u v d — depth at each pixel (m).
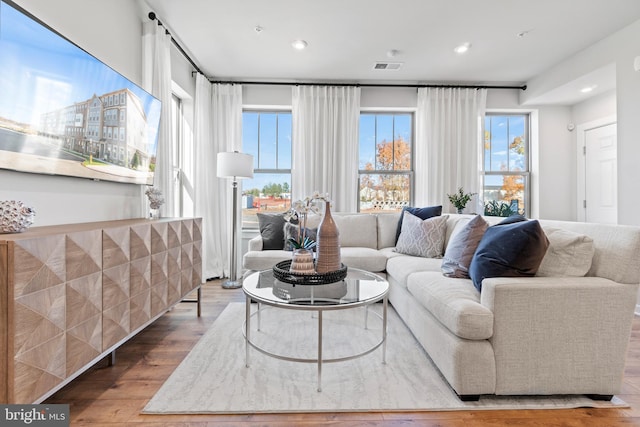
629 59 2.92
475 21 2.87
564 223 1.86
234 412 1.45
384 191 4.48
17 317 1.06
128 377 1.73
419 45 3.31
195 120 3.72
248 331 1.83
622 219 2.94
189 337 2.25
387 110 4.42
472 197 4.21
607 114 3.90
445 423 1.40
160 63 2.76
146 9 2.65
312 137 4.16
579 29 3.00
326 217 2.02
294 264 1.96
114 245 1.58
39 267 1.14
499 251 1.70
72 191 1.86
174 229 2.24
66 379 1.27
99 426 1.35
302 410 1.46
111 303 1.56
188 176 3.80
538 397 1.58
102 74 1.92
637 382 1.70
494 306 1.51
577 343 1.51
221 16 2.79
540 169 4.40
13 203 1.27
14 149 1.39
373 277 2.13
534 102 4.25
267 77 4.14
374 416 1.44
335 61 3.68
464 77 4.13
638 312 2.69
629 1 2.58
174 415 1.43
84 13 1.97
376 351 2.05
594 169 4.08
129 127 2.24
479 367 1.51
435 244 2.96
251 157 3.63
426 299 1.86
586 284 1.51
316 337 2.23
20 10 1.36
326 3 2.61
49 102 1.55
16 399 1.06
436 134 4.21
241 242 4.27
